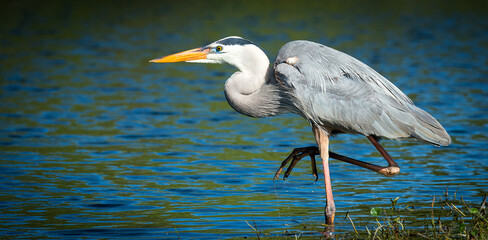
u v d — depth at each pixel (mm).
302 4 54375
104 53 31359
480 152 14312
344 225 9688
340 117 9984
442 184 11906
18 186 11859
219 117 18641
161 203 10984
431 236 8852
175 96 21703
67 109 19250
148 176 12648
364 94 9969
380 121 9977
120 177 12570
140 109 19469
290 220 10016
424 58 29438
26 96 21125
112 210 10586
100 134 16266
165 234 9430
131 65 28219
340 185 12078
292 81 9938
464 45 33969
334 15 47406
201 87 23531
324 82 9984
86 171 12945
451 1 57281
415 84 23000
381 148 10406
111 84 23719
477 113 18391
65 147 14914
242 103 10469
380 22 43656
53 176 12555
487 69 26406
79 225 9820
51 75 25297
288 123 18062
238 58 10406
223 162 13766
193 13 48094
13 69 26438
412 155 14258
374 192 11555
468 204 10500
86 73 25984
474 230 8570
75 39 35969
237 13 48062
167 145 15281
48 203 10914
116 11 49250
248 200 11141
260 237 9211
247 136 16328
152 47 32938
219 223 9906
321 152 10344
